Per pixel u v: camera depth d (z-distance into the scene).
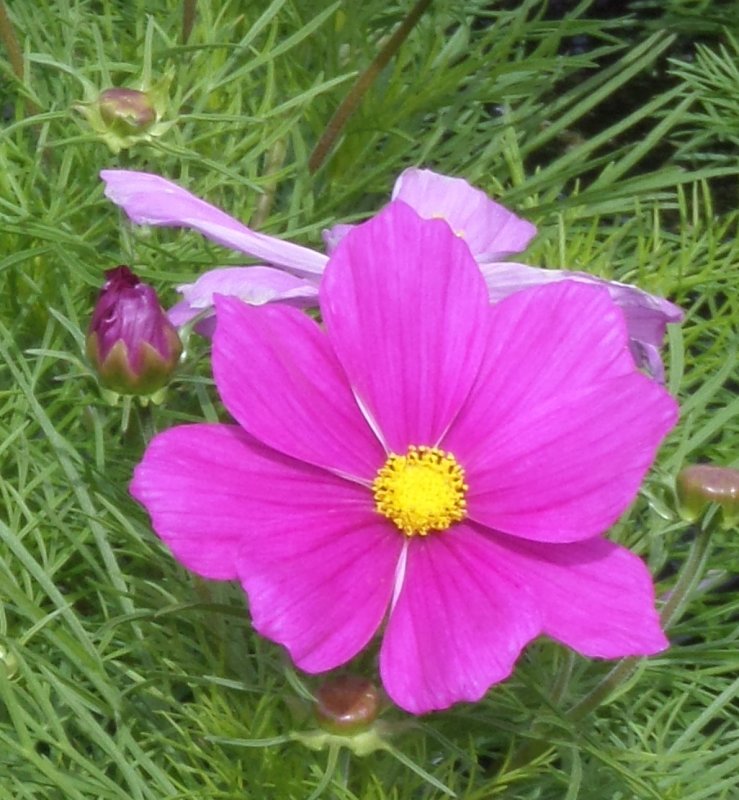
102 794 0.22
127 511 0.25
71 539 0.25
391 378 0.20
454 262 0.20
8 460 0.28
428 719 0.22
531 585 0.18
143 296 0.20
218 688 0.24
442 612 0.18
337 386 0.20
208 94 0.33
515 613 0.18
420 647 0.18
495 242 0.28
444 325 0.20
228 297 0.19
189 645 0.26
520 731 0.22
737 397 0.29
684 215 0.35
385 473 0.19
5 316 0.30
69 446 0.24
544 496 0.19
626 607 0.18
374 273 0.20
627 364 0.20
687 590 0.21
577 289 0.20
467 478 0.19
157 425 0.28
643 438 0.18
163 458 0.18
